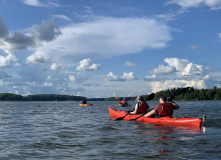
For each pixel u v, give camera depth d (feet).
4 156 14.51
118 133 23.08
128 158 13.60
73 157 14.06
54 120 38.14
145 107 34.63
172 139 19.24
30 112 61.82
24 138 20.83
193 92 513.04
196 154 14.17
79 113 56.03
